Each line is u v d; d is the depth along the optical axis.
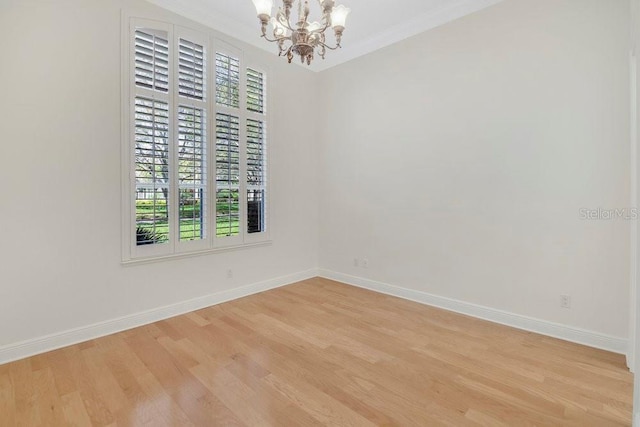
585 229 2.52
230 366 2.23
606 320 2.45
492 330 2.82
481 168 3.04
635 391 1.40
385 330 2.83
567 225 2.60
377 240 3.95
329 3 1.96
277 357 2.35
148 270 2.97
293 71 4.25
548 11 2.63
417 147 3.52
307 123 4.48
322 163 4.57
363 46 3.92
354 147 4.15
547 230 2.70
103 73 2.65
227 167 3.53
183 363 2.27
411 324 2.96
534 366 2.23
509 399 1.87
